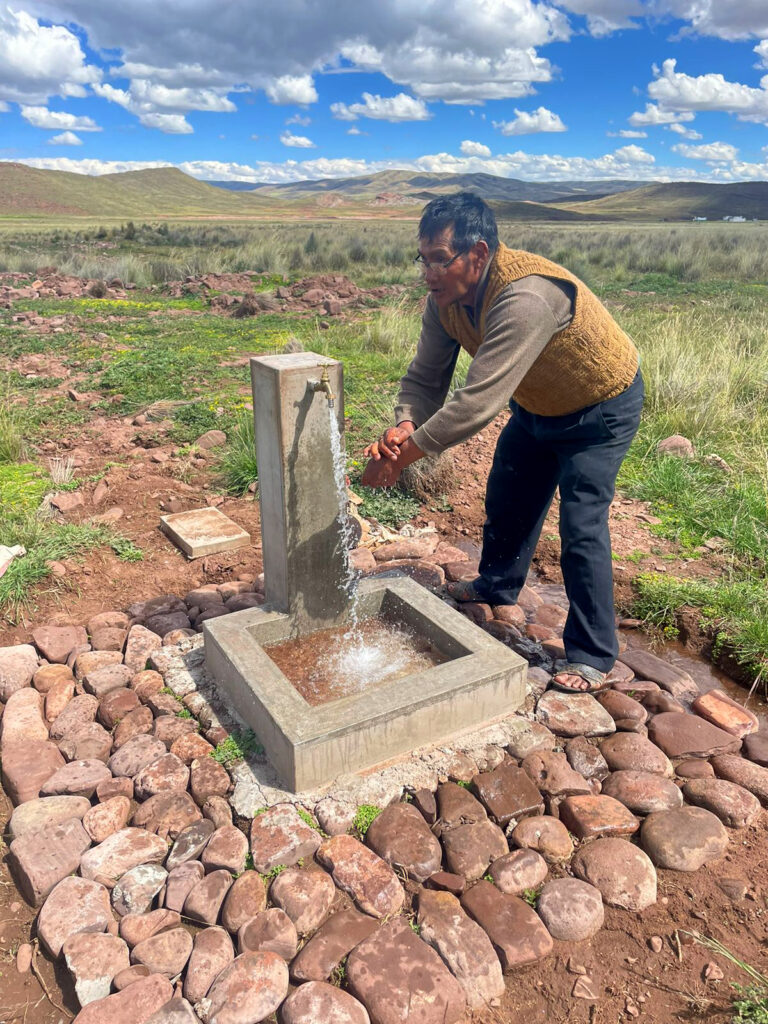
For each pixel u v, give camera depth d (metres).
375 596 3.23
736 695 3.05
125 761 2.52
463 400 2.34
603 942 1.95
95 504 4.78
